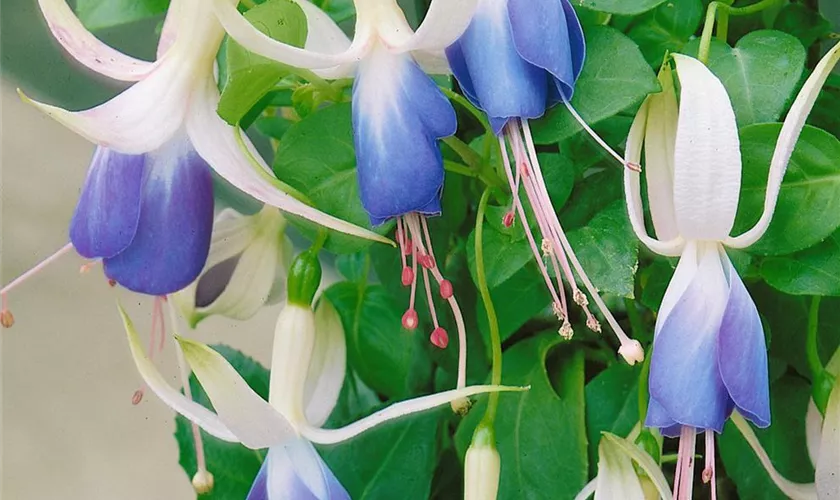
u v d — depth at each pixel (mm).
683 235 279
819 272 296
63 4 287
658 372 276
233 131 289
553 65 276
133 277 288
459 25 274
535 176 282
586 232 298
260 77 289
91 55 287
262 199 284
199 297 328
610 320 283
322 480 301
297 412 305
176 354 325
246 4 317
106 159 286
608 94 284
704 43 292
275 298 339
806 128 291
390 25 281
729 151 272
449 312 352
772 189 272
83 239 285
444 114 280
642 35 317
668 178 288
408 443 350
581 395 333
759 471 333
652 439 308
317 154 310
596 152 320
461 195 345
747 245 279
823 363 324
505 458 332
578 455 328
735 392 272
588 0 296
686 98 273
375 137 279
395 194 277
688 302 277
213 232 327
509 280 337
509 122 284
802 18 329
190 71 287
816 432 318
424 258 292
